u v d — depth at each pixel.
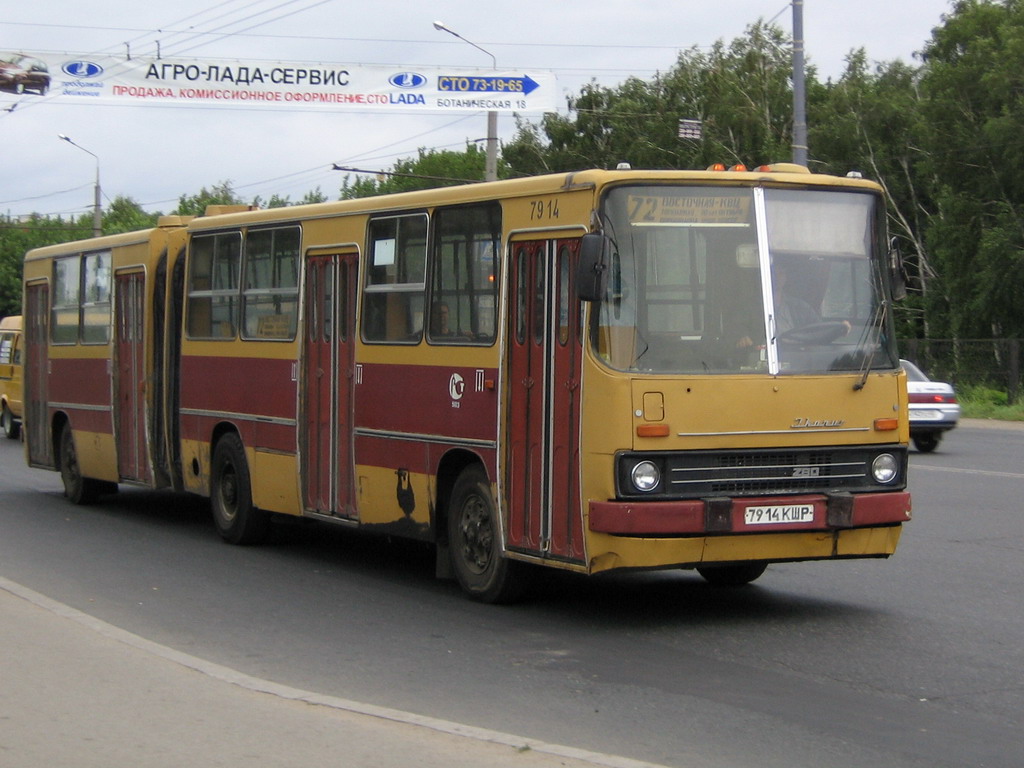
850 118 53.34
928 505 16.11
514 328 9.73
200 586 11.29
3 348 31.92
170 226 15.22
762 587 10.98
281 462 12.73
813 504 9.11
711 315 9.14
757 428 9.06
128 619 9.81
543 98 36.97
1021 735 6.65
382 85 36.41
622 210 9.05
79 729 6.25
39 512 16.83
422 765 5.72
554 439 9.32
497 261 9.95
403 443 10.98
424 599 10.61
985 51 46.38
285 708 6.65
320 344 12.17
